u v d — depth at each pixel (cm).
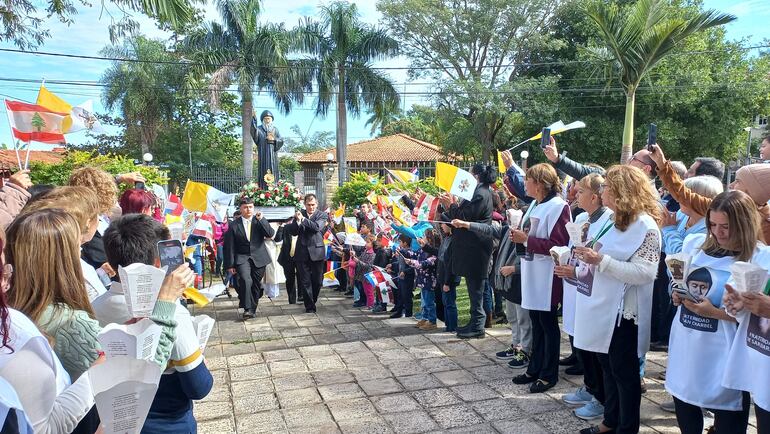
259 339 609
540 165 418
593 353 365
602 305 312
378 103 2411
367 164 3061
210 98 2262
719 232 241
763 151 416
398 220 696
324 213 763
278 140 1578
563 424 366
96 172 375
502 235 548
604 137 2330
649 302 313
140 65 2334
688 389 256
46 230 185
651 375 444
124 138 2847
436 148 3222
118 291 211
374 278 698
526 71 2770
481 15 2594
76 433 178
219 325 682
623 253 305
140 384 171
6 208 380
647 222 303
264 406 414
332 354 538
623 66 1138
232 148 3130
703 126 2316
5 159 676
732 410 248
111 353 169
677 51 2189
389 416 388
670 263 257
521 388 432
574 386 431
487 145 2633
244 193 1185
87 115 570
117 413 169
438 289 643
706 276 249
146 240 214
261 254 717
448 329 604
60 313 185
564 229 394
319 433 367
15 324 148
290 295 805
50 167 1180
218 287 250
